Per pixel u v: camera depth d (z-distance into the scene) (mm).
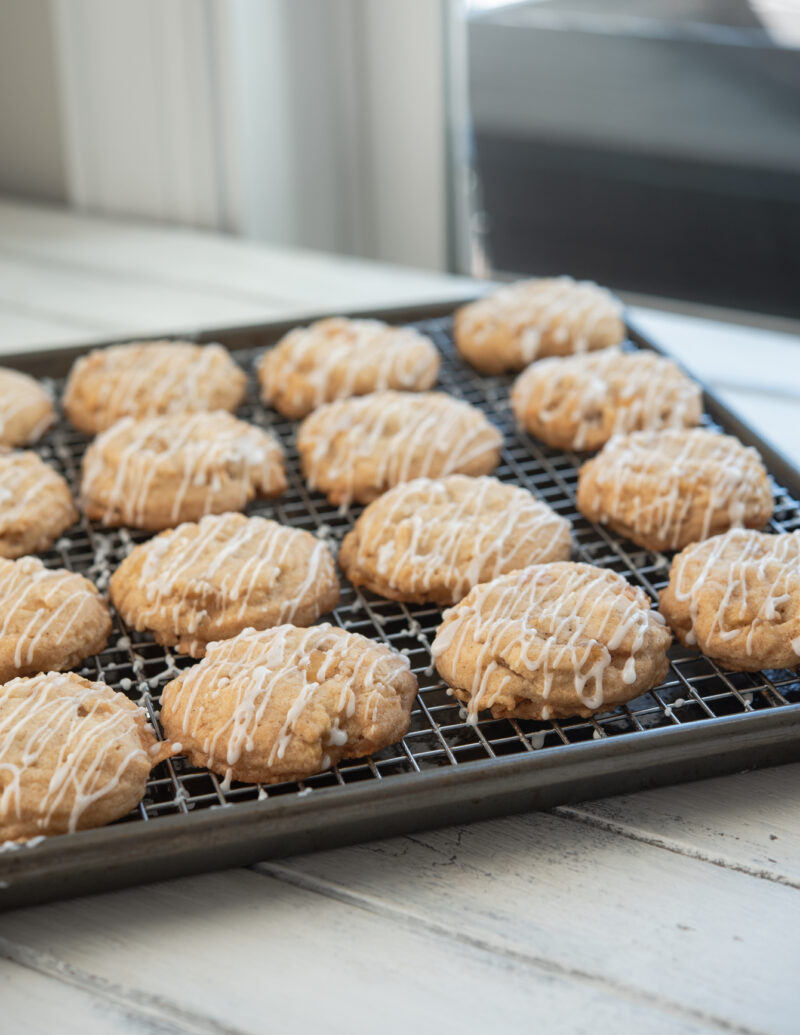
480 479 714
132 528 726
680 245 1007
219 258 960
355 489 733
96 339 820
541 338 808
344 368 783
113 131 990
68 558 708
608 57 975
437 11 971
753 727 603
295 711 602
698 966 559
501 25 986
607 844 595
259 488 731
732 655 634
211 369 786
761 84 952
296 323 833
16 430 762
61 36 962
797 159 960
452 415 751
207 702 610
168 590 657
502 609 637
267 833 577
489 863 589
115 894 582
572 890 581
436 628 662
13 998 554
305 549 682
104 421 769
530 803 598
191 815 575
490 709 627
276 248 988
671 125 979
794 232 978
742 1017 546
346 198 1052
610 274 1031
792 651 630
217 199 990
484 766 590
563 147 1006
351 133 1036
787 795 609
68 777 582
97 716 605
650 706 634
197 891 583
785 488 715
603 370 770
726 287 1008
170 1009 550
